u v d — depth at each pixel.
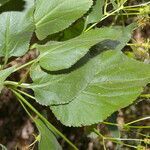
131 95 0.41
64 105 0.41
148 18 0.50
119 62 0.43
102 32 0.41
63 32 0.47
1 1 0.39
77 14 0.43
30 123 0.72
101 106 0.41
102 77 0.42
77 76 0.41
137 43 0.51
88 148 0.71
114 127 0.50
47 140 0.42
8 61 0.45
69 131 0.68
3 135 0.72
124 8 0.49
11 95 0.71
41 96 0.41
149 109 0.68
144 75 0.42
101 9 0.47
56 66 0.40
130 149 0.60
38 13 0.43
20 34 0.42
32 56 0.59
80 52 0.39
